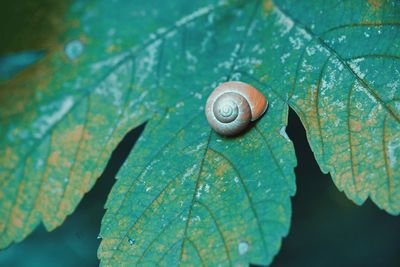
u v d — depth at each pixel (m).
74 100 0.29
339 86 0.26
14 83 0.30
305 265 0.36
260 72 0.27
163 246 0.25
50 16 0.31
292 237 0.36
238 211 0.25
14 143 0.29
